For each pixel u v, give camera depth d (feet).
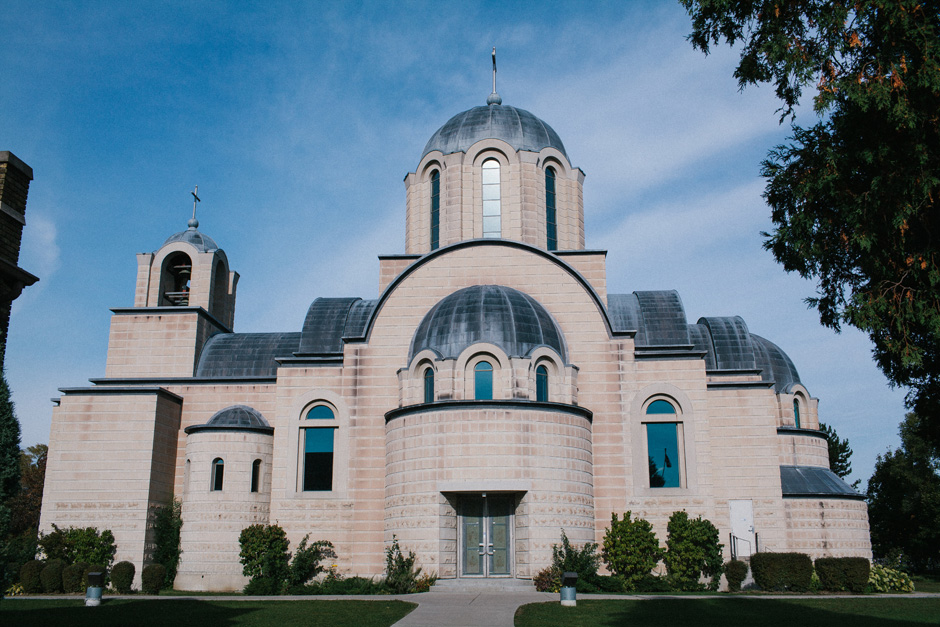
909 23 57.36
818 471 148.15
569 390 123.95
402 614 81.82
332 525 127.24
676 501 124.36
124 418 134.62
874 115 59.82
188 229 171.63
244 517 131.34
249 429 135.03
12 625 71.72
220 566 128.77
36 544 128.06
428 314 131.75
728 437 131.95
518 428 115.14
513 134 155.84
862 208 60.39
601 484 124.67
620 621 76.84
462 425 114.93
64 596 111.55
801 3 63.16
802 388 159.02
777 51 62.95
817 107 60.85
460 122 160.15
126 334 151.23
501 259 135.54
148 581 120.67
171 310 151.64
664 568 121.19
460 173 151.12
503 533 117.08
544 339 123.95
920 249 60.90
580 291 133.39
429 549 113.19
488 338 120.57
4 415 57.47
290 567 122.93
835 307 67.10
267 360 150.51
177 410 143.23
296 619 77.61
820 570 117.29
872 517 240.12
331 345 141.69
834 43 60.85
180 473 141.18
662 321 142.20
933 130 58.54
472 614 81.66
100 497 131.23
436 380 120.16
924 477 234.79
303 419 133.28
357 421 129.90
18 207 67.46
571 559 111.65
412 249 156.35
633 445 127.03
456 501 117.19
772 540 127.54
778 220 67.97
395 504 118.83
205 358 151.43
